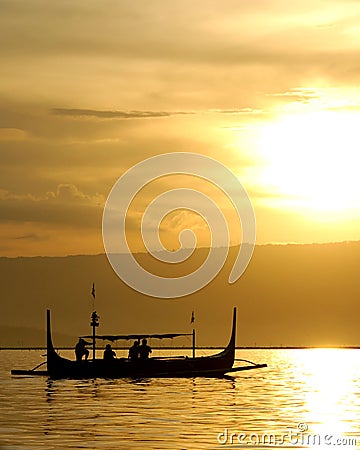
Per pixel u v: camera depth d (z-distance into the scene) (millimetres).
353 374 139250
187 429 66250
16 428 66812
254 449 57906
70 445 58938
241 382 114688
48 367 118188
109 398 89500
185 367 120938
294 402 86125
